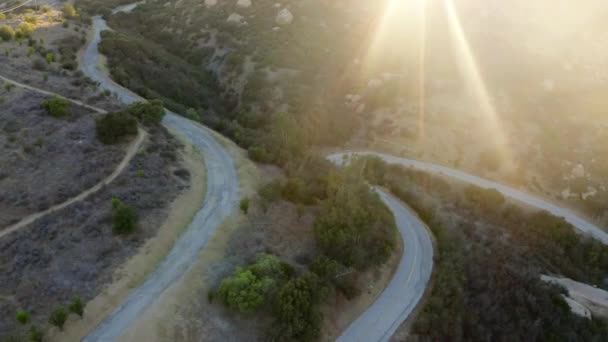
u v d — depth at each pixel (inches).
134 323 991.0
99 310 1007.0
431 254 1576.0
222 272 1182.9
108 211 1283.2
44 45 2556.6
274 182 1614.2
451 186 2368.4
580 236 2028.8
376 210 1573.6
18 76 1987.0
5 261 1090.1
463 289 1390.3
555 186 2380.7
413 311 1262.3
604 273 1916.8
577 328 1364.4
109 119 1647.4
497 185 2422.5
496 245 1798.7
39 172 1407.5
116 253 1162.0
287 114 2586.1
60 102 1723.7
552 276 1737.2
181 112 2271.2
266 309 1085.8
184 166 1652.3
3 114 1653.5
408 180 2401.6
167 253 1227.2
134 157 1578.5
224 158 1808.6
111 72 2506.2
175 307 1051.3
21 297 988.6
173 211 1376.7
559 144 2554.1
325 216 1409.9
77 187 1366.9
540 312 1374.3
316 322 1064.8
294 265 1254.3
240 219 1412.4
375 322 1208.8
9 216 1225.4
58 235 1180.5
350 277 1264.8
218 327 1041.5
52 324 935.0
